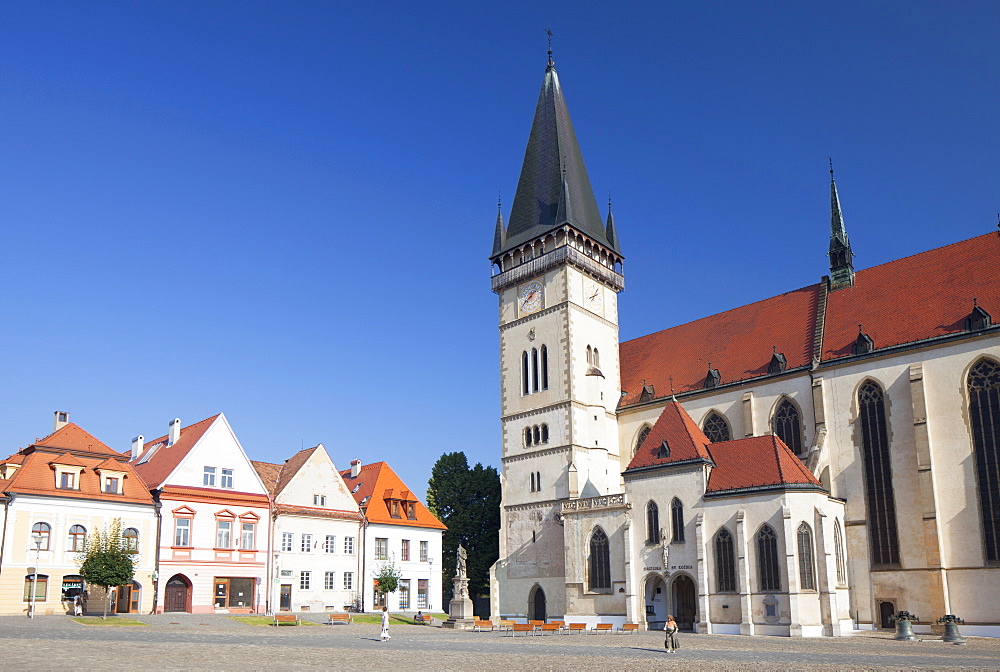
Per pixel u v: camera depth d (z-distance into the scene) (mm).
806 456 71188
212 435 78688
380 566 88625
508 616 83312
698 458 67562
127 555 64812
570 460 81938
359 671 30953
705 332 86750
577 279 88562
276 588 79500
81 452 72062
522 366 89750
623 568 70750
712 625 63656
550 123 95375
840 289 76625
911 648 47531
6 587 64062
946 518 61656
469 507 113000
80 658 33969
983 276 66125
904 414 65500
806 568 60812
